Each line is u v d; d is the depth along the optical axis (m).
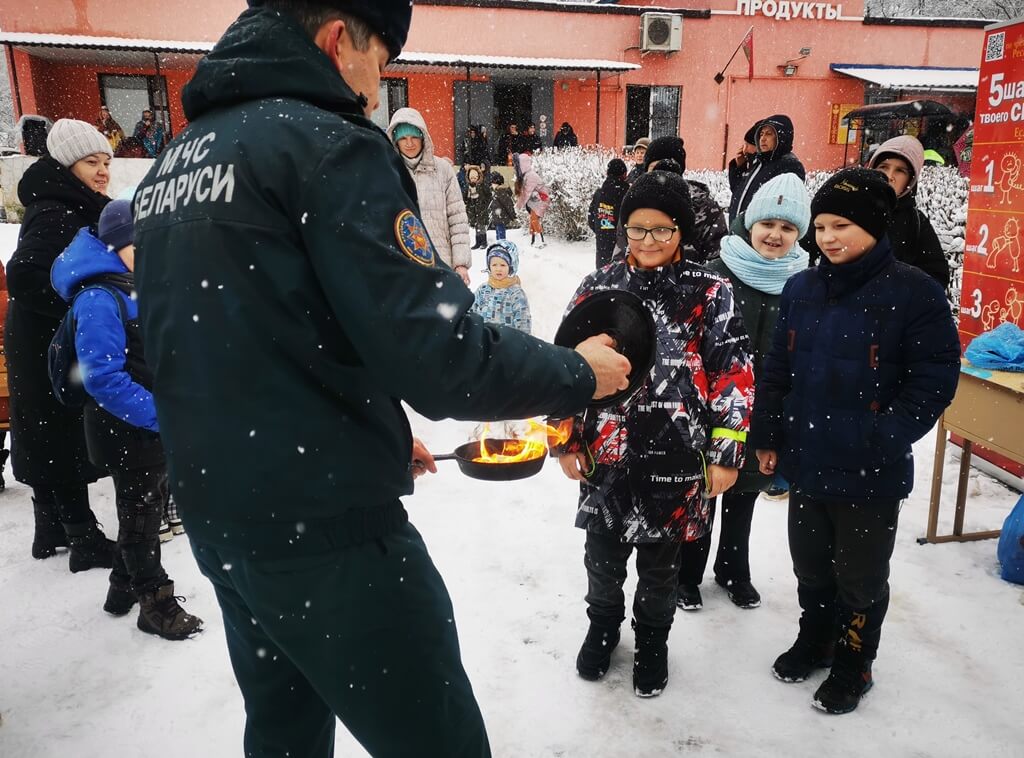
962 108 22.97
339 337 1.29
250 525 1.30
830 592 2.70
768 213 3.22
